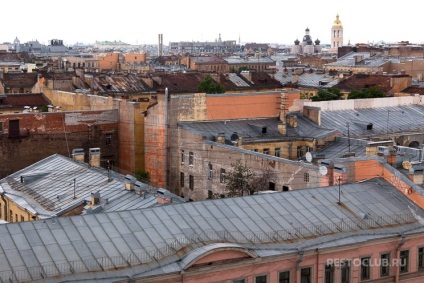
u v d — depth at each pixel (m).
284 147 85.19
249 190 67.12
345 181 50.00
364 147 79.19
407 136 95.12
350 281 41.97
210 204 42.91
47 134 89.56
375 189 48.44
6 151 86.69
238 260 37.88
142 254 36.91
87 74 154.50
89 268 35.19
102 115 93.88
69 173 66.75
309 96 163.88
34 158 88.88
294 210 44.03
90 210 53.06
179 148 84.81
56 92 118.12
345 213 44.69
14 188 66.69
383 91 147.12
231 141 81.31
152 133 89.44
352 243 41.53
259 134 85.88
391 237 43.06
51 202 60.00
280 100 91.38
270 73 185.75
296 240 40.84
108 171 65.62
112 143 95.31
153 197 54.25
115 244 37.41
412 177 48.56
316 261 40.56
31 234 37.06
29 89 152.88
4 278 33.31
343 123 94.12
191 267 36.59
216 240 39.12
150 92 147.12
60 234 37.50
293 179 62.59
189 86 152.62
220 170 75.19
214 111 88.25
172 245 38.00
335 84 162.75
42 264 34.81
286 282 39.88
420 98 107.06
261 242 39.94
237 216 42.12
